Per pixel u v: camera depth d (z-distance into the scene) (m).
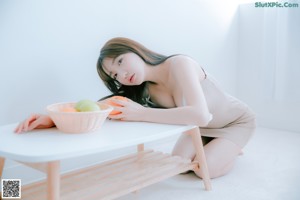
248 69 2.51
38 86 1.36
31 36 1.31
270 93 2.30
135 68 1.21
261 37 2.41
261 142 2.02
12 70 1.27
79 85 1.51
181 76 1.16
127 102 1.11
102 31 1.56
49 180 0.76
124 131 0.94
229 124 1.59
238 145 1.53
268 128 2.41
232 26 2.47
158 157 1.36
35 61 1.33
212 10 2.25
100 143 0.80
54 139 0.84
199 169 1.29
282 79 2.21
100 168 1.22
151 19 1.80
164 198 1.22
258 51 2.44
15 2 1.25
